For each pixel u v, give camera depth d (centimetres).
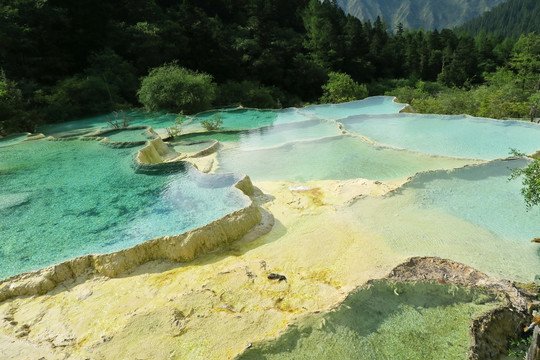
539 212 1110
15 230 1160
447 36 7356
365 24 7212
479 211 1139
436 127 2223
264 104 4347
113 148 1955
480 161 1536
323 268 876
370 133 2197
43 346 679
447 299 754
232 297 786
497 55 6600
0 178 1592
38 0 3734
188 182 1466
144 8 4522
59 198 1384
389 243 962
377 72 6744
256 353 650
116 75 3753
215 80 4822
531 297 730
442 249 931
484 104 3066
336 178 1512
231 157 1884
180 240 970
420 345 668
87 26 4166
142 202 1324
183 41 4547
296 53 5550
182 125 2747
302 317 706
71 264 912
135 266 944
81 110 3406
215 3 5881
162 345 670
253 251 978
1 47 3362
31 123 2761
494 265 857
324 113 2944
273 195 1331
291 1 7169
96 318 754
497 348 678
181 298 787
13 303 821
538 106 2719
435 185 1323
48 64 3728
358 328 702
